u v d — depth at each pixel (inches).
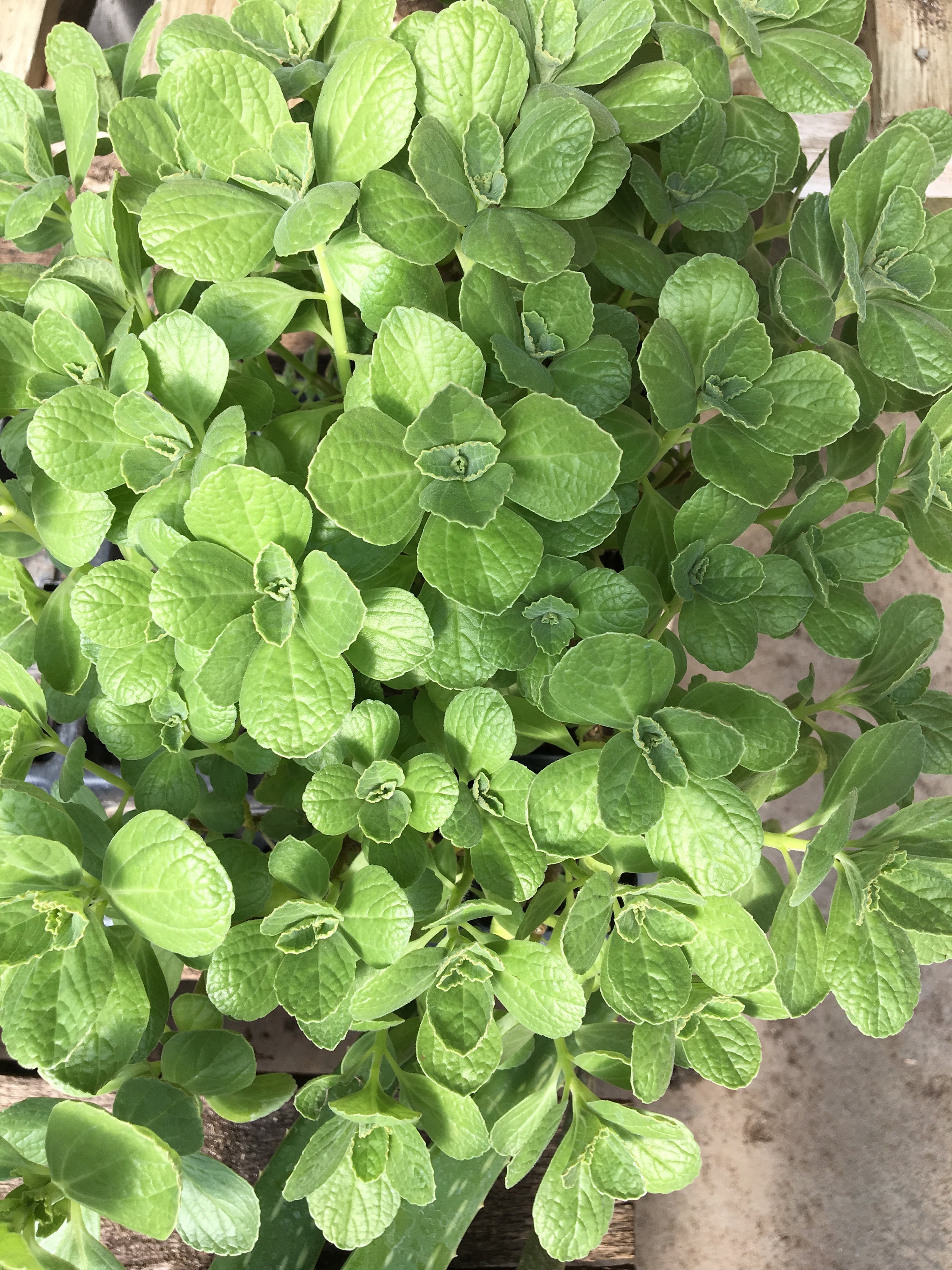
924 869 11.6
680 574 11.6
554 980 10.8
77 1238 11.8
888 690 13.4
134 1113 11.2
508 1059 13.6
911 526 13.6
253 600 10.4
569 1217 12.0
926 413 14.7
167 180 11.5
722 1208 19.2
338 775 10.9
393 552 11.1
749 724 10.8
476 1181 14.1
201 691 10.3
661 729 10.4
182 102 10.9
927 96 19.1
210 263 11.0
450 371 10.4
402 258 10.9
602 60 12.1
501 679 12.6
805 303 12.3
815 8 13.9
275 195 11.4
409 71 10.5
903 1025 11.3
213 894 10.0
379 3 12.4
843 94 13.5
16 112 13.9
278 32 13.3
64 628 12.4
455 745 11.4
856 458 14.2
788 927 11.4
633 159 13.2
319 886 11.1
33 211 12.4
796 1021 19.9
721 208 13.3
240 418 10.6
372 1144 11.6
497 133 11.2
